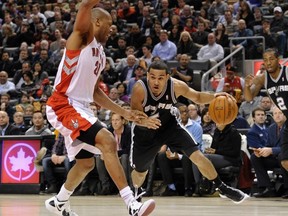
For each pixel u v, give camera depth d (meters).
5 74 12.45
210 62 11.48
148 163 5.23
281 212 5.24
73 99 3.96
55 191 8.77
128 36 13.47
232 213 5.11
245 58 11.98
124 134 8.30
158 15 14.18
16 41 14.95
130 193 3.75
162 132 5.02
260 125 7.98
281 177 7.95
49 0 16.95
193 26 13.29
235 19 13.17
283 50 11.87
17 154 8.99
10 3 16.55
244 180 7.97
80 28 3.82
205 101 4.95
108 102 4.09
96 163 8.37
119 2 15.68
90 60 3.89
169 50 12.24
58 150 8.70
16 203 6.70
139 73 10.84
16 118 9.73
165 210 5.50
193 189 8.05
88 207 6.02
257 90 6.33
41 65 13.08
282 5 13.65
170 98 4.82
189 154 4.95
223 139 7.85
